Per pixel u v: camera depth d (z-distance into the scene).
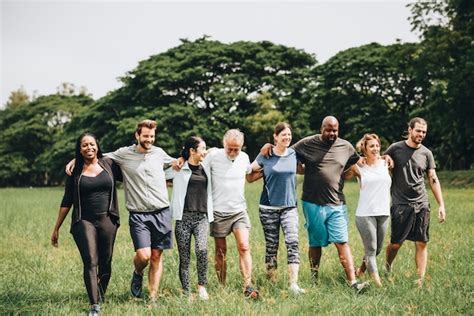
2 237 11.35
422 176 6.99
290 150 6.70
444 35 28.84
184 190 6.27
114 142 46.03
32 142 66.00
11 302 5.86
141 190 6.14
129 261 8.00
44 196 29.41
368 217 6.75
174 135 43.88
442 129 31.09
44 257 8.64
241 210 6.53
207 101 47.44
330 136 6.70
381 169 6.86
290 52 47.81
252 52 48.03
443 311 5.22
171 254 8.22
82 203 5.92
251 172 6.74
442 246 8.40
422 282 6.22
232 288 6.28
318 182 6.71
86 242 5.75
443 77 29.64
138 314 5.39
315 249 6.89
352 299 5.62
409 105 42.41
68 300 6.09
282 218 6.61
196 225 6.29
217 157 6.52
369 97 42.78
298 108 45.09
